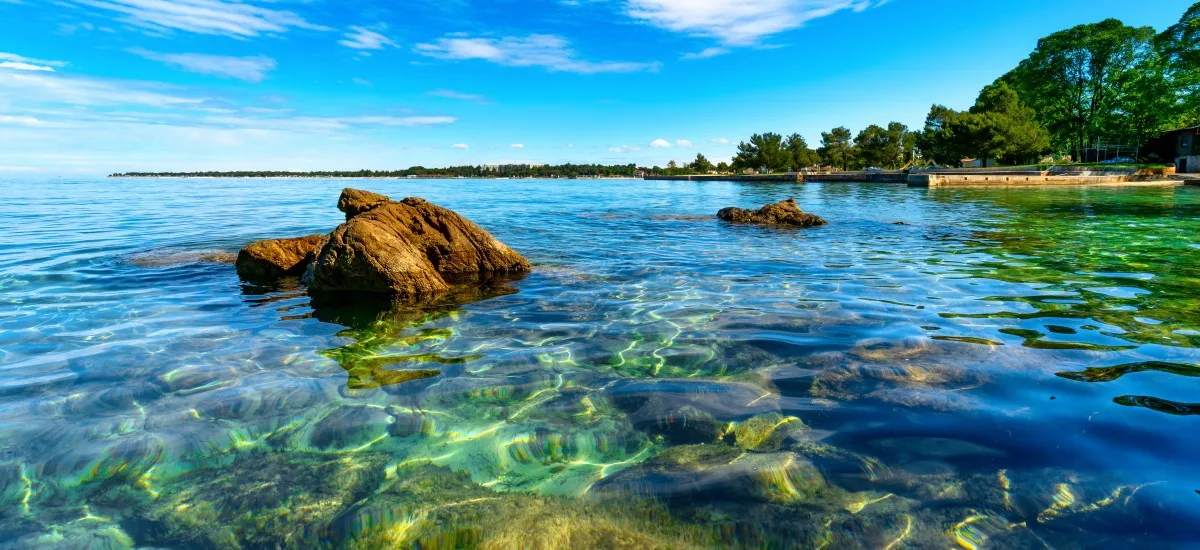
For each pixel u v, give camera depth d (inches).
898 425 145.3
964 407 154.7
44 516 114.5
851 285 332.8
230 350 219.3
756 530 107.1
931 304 279.0
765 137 4308.6
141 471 130.7
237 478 128.0
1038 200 1112.8
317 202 1278.3
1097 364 187.0
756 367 191.2
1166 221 697.0
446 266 383.2
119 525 112.0
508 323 259.4
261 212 961.5
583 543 105.2
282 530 110.3
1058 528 103.4
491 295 324.2
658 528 109.0
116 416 158.4
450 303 304.2
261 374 192.1
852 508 112.1
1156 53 2187.5
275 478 128.0
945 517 108.1
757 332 232.8
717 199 1512.1
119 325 256.5
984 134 2240.4
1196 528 101.7
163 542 107.0
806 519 109.3
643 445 140.3
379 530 110.0
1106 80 2288.4
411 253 346.0
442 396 172.4
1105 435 137.0
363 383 183.5
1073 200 1097.4
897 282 340.2
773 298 299.6
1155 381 170.9
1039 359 192.5
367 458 136.6
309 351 218.7
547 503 117.6
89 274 381.7
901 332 228.1
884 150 3511.3
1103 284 325.7
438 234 393.4
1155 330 227.6
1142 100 2183.8
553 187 2974.9
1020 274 362.0
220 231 656.4
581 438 144.7
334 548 105.3
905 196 1370.6
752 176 3176.7
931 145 2571.4
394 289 323.0
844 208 1003.9
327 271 329.7
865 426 145.4
